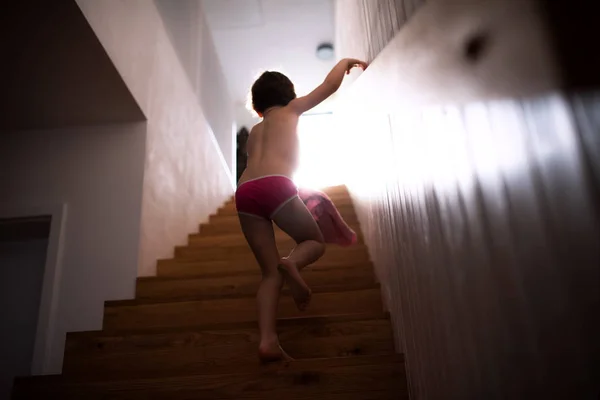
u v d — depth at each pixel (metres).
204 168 3.86
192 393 1.30
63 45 1.93
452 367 0.80
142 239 2.40
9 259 2.61
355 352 1.57
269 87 1.70
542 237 0.48
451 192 0.76
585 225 0.41
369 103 1.36
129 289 2.25
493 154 0.58
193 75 3.79
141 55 2.56
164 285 2.26
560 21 0.36
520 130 0.50
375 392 1.27
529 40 0.40
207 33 4.46
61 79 2.16
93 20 1.89
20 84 2.17
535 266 0.50
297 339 1.59
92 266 2.29
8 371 2.38
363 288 1.91
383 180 1.52
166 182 2.88
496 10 0.42
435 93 0.68
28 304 2.50
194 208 3.46
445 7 0.51
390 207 1.40
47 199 2.43
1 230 2.50
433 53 0.60
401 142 1.15
